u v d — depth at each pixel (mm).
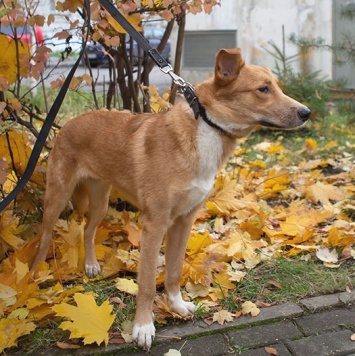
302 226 2053
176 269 1588
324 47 3709
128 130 1622
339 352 1432
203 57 5523
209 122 1498
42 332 1495
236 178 2498
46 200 1720
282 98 1522
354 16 3738
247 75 1504
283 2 4906
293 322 1547
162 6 1915
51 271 1709
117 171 1630
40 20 1739
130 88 2180
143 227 1522
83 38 1745
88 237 1795
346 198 2369
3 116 1852
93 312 1468
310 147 3086
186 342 1481
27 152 1887
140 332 1466
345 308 1604
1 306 1509
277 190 2457
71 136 1707
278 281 1729
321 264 1836
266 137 3539
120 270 1794
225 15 5324
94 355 1434
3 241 1761
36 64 1773
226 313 1562
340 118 3668
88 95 3760
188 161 1491
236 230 2027
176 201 1510
